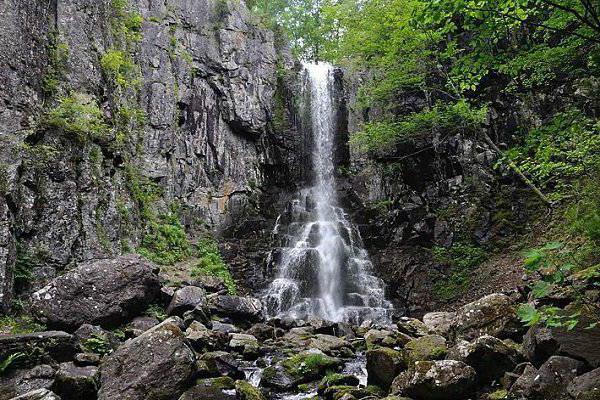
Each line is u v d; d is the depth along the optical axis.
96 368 7.04
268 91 24.02
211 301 13.05
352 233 20.83
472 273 16.58
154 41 20.19
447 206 19.20
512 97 18.86
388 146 19.66
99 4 16.92
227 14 23.50
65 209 12.07
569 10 4.18
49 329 9.26
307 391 7.43
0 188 10.32
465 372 5.85
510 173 18.03
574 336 5.46
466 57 7.09
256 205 22.16
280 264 19.00
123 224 15.03
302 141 24.44
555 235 14.50
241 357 9.38
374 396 6.64
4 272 9.70
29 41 13.04
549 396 5.10
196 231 19.50
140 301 10.87
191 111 21.05
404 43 16.45
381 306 17.80
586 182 10.45
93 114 14.30
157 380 6.54
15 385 6.53
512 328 7.33
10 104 11.91
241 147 22.58
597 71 7.83
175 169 19.70
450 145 19.88
